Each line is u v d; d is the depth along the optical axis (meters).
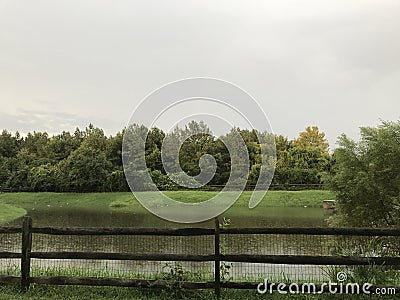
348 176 11.30
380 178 10.89
